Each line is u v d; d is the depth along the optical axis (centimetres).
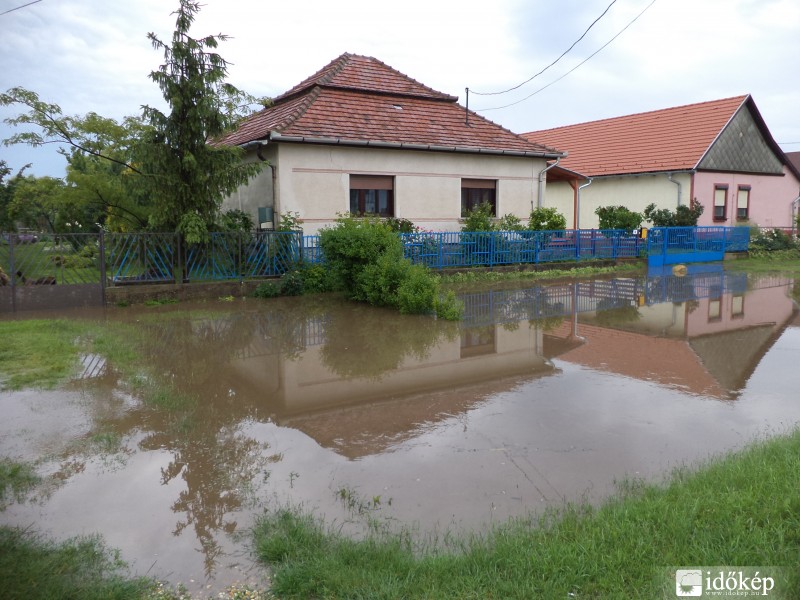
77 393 668
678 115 2916
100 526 396
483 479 463
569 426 575
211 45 1296
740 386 707
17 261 1218
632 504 389
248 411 630
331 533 380
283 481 464
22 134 1404
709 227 2386
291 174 1595
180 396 664
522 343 952
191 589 328
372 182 1742
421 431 568
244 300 1361
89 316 1147
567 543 343
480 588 306
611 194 2836
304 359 851
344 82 1894
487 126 2025
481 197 1958
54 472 478
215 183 1331
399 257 1304
